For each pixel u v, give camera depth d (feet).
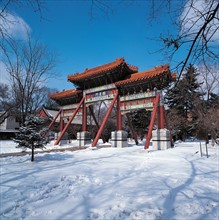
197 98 76.28
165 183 24.52
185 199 18.97
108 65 78.07
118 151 61.41
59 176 27.50
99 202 18.25
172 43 12.07
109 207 17.02
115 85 74.23
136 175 28.96
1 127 160.04
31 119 41.81
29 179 25.64
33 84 73.15
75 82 87.30
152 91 67.67
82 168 33.40
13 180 25.04
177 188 22.44
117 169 33.32
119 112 76.02
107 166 36.09
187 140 131.95
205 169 33.83
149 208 16.75
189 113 115.34
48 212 16.20
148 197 19.26
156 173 30.45
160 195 19.88
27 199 19.03
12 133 150.92
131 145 85.51
